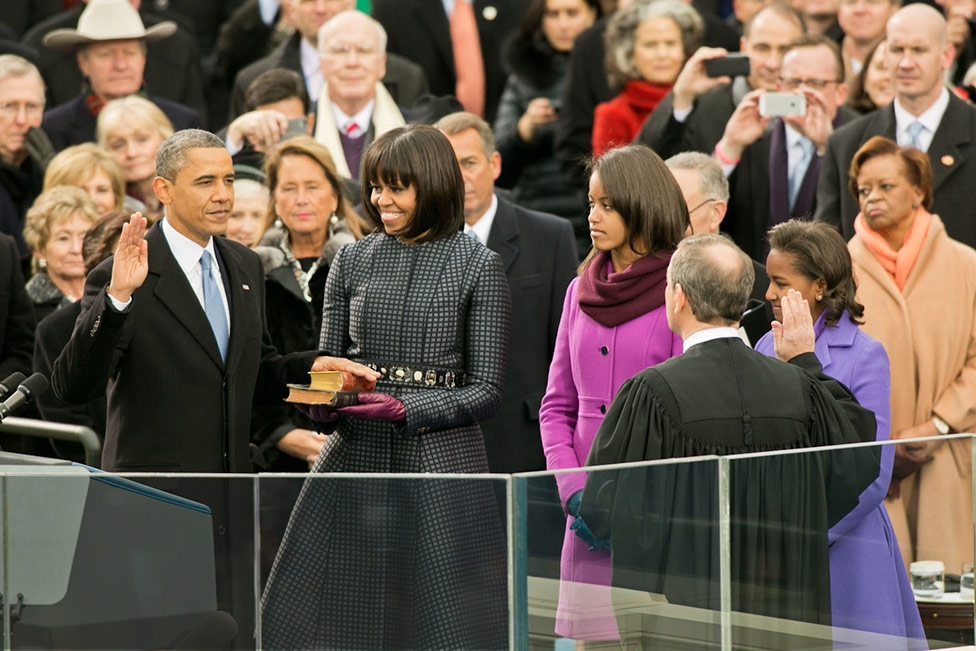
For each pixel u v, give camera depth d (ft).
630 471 47.39
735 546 48.75
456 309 55.01
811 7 101.40
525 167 98.12
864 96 89.97
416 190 55.11
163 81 104.47
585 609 46.78
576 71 95.14
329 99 88.17
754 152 80.84
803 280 55.77
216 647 46.80
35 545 45.88
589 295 56.03
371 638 46.75
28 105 90.58
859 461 50.42
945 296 70.74
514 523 45.93
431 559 46.47
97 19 97.30
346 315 57.16
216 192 56.29
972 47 97.81
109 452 56.34
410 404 53.57
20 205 90.48
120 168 84.99
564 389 58.13
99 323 53.01
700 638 48.47
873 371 55.26
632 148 56.18
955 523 52.90
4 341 77.97
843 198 77.41
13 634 45.91
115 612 46.29
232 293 57.26
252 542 46.93
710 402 48.62
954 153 78.38
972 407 70.38
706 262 49.34
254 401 58.70
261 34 106.83
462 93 106.83
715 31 101.96
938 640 52.95
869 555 51.34
